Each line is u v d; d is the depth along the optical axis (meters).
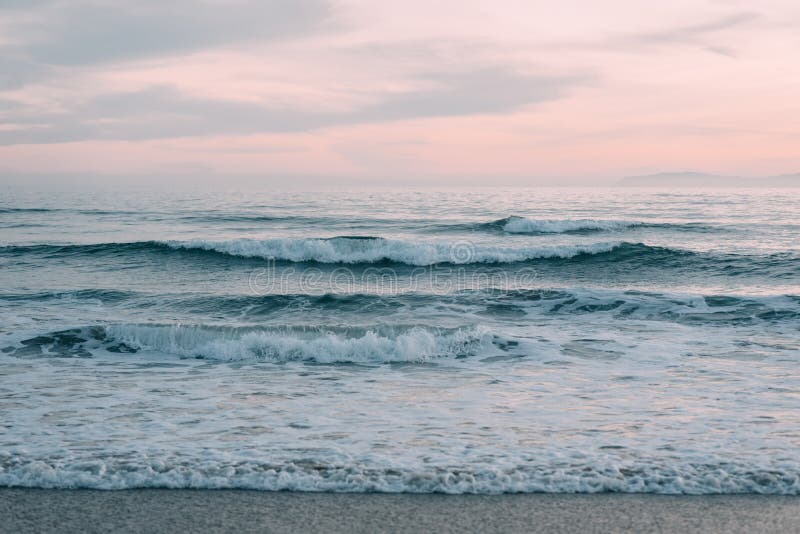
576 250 20.80
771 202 54.16
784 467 4.95
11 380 8.01
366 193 80.19
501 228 28.94
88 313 12.77
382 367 8.90
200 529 4.07
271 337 9.78
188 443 5.59
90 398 7.16
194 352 9.59
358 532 4.04
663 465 5.03
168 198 60.38
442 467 5.00
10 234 27.98
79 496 4.53
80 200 55.50
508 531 4.05
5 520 4.17
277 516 4.25
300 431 5.97
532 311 12.84
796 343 9.91
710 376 8.10
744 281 16.78
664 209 43.59
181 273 18.92
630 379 8.02
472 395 7.36
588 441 5.64
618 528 4.09
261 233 28.06
